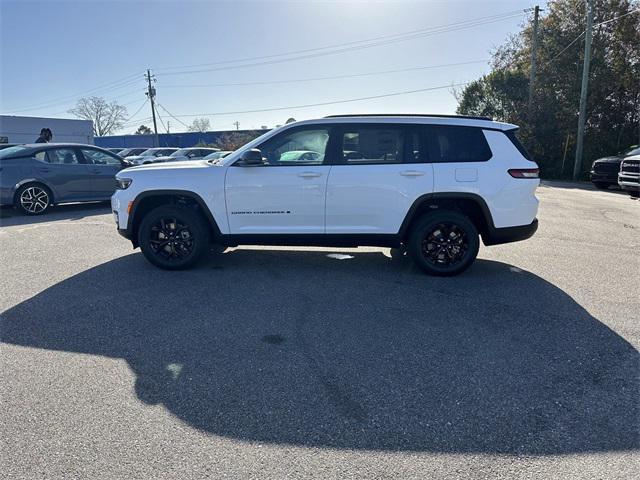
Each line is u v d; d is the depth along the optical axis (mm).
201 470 2297
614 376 3268
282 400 2934
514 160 5406
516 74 28484
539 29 28047
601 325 4156
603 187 18172
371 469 2318
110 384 3104
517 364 3432
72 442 2504
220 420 2719
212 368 3334
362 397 2979
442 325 4133
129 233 5715
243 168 5469
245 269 5863
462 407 2875
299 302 4688
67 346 3666
